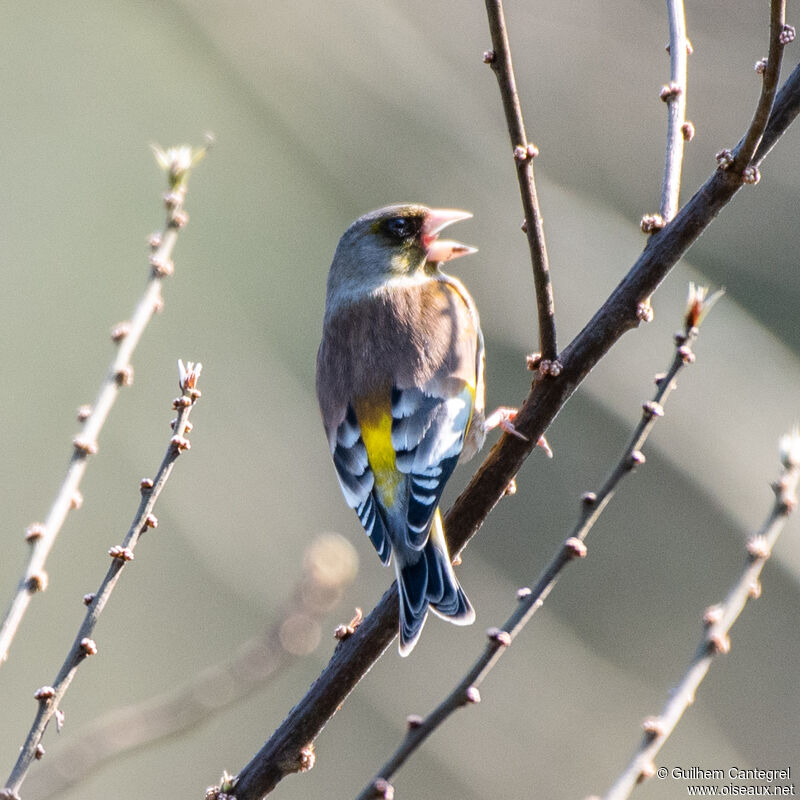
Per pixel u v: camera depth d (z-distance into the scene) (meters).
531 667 13.70
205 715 6.75
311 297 16.75
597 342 5.24
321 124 15.88
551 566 4.38
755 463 12.81
